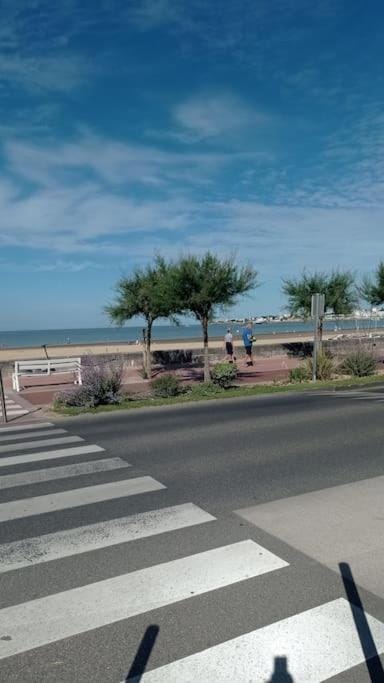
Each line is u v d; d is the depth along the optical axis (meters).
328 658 2.81
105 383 13.20
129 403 13.03
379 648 2.89
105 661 2.82
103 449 7.89
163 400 13.48
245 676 2.68
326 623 3.12
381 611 3.25
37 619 3.24
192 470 6.59
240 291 17.22
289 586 3.56
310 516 4.89
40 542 4.40
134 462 7.04
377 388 15.79
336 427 9.33
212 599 3.42
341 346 30.48
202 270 16.89
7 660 2.85
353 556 4.03
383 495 5.48
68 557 4.10
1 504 5.39
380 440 8.21
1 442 8.66
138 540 4.40
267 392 14.75
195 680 2.66
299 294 26.83
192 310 17.23
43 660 2.84
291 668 2.74
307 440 8.27
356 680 2.65
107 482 6.11
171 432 9.17
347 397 13.59
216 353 26.88
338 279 26.53
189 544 4.29
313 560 3.96
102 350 37.91
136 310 20.02
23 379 19.66
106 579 3.72
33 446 8.23
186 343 47.34
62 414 11.78
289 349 29.22
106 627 3.13
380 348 32.44
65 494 5.68
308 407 11.84
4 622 3.21
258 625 3.11
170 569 3.85
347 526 4.63
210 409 11.99
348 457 7.14
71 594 3.52
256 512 5.02
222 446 7.94
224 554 4.08
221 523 4.75
